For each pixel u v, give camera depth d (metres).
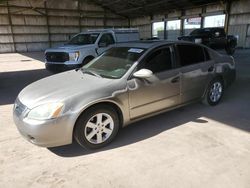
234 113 4.37
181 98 4.04
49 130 2.75
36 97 2.96
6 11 22.45
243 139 3.33
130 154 2.99
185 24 23.70
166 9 25.09
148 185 2.40
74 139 3.11
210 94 4.64
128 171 2.64
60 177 2.55
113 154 3.00
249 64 10.67
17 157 2.96
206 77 4.39
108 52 4.15
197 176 2.52
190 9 22.89
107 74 3.49
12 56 19.02
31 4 23.55
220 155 2.92
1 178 2.55
